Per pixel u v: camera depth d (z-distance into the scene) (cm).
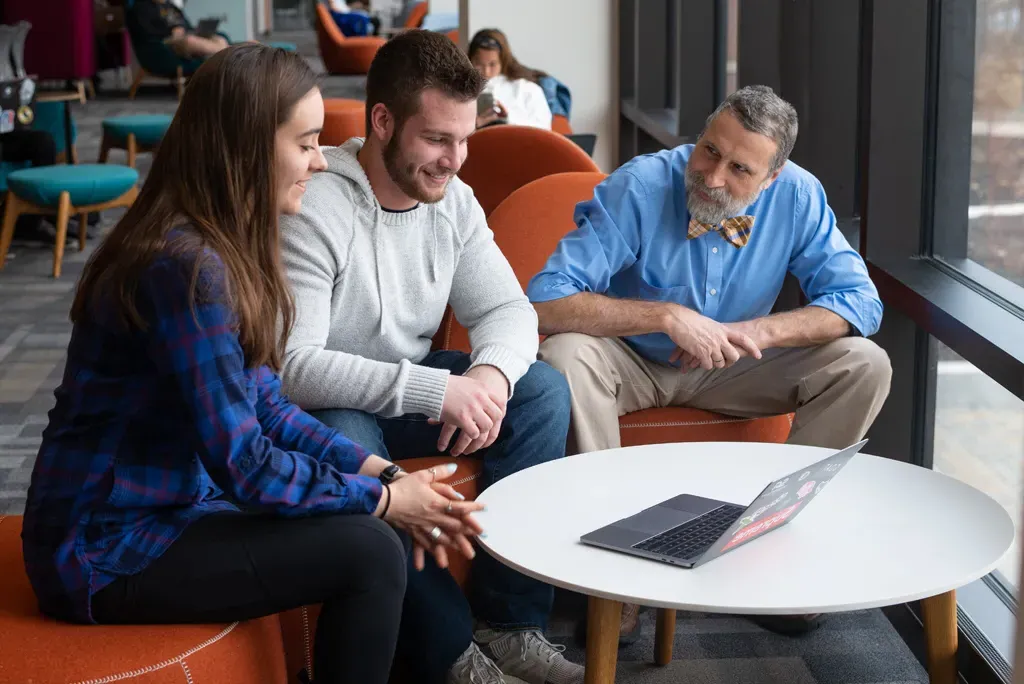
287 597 170
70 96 728
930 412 292
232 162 163
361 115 493
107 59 1217
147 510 167
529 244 292
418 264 232
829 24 335
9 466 350
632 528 181
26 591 176
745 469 211
